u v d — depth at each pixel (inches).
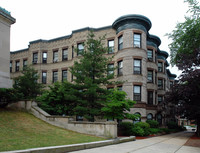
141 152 375.2
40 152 281.1
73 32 1148.5
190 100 832.3
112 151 360.2
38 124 529.0
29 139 371.9
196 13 693.9
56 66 1217.4
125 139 528.1
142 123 776.9
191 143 598.2
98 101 706.8
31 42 1310.3
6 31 675.4
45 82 1234.6
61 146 321.7
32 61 1285.7
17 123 484.1
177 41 794.2
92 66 766.5
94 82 756.6
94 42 779.4
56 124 584.4
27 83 847.7
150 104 1138.0
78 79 754.2
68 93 709.9
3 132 394.0
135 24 980.6
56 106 716.7
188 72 810.8
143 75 959.6
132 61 949.8
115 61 1034.1
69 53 1179.9
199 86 768.3
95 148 387.5
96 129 541.0
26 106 628.4
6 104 600.4
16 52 1403.8
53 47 1251.8
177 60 867.4
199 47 785.6
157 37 1237.1
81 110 686.5
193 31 710.5
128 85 935.7
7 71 663.8
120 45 1021.2
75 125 570.9
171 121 1450.5
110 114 667.4
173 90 836.0
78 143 386.3
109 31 1080.2
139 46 978.1
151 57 1205.7
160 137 762.2
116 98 667.4
